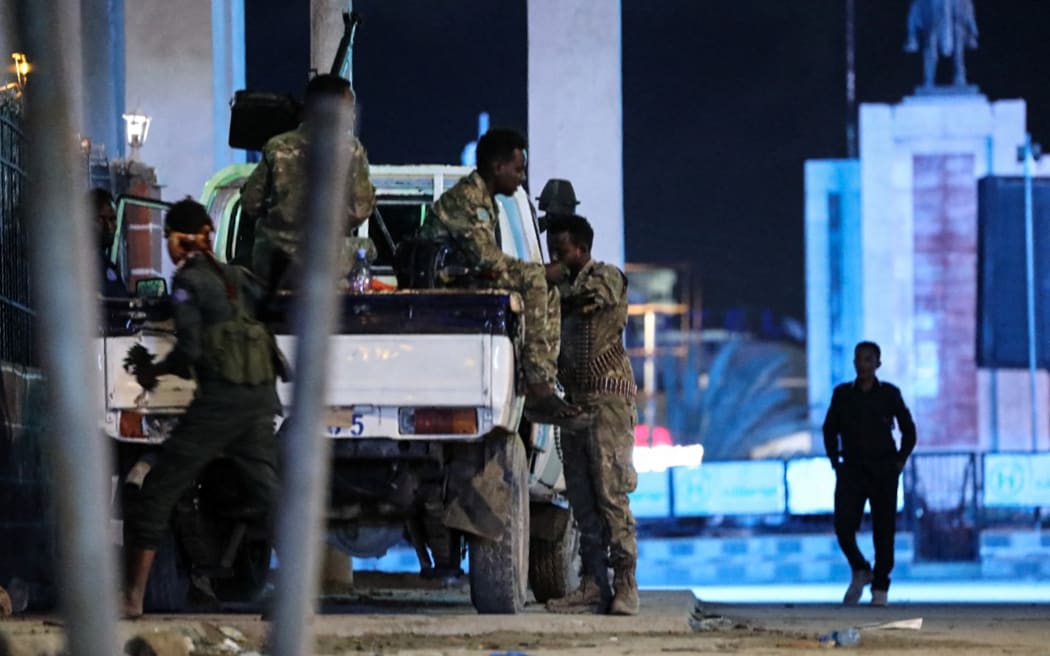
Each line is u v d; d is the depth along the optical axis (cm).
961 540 8512
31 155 659
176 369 2341
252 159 7581
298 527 714
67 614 675
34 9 650
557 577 3369
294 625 717
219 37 5956
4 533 3247
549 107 5984
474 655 2116
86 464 672
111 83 6353
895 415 4591
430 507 2839
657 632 2667
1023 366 13038
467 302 2686
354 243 2852
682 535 8906
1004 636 2797
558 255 2953
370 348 2684
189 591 3031
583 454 2955
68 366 666
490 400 2667
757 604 4466
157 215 4903
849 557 4594
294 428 712
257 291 2541
